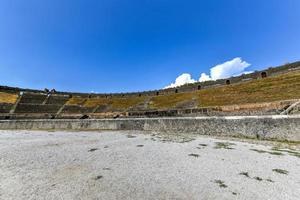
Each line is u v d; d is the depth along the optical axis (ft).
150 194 33.91
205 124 100.32
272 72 190.29
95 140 87.04
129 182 39.01
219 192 34.50
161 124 118.11
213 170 45.47
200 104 165.99
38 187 37.14
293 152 60.85
